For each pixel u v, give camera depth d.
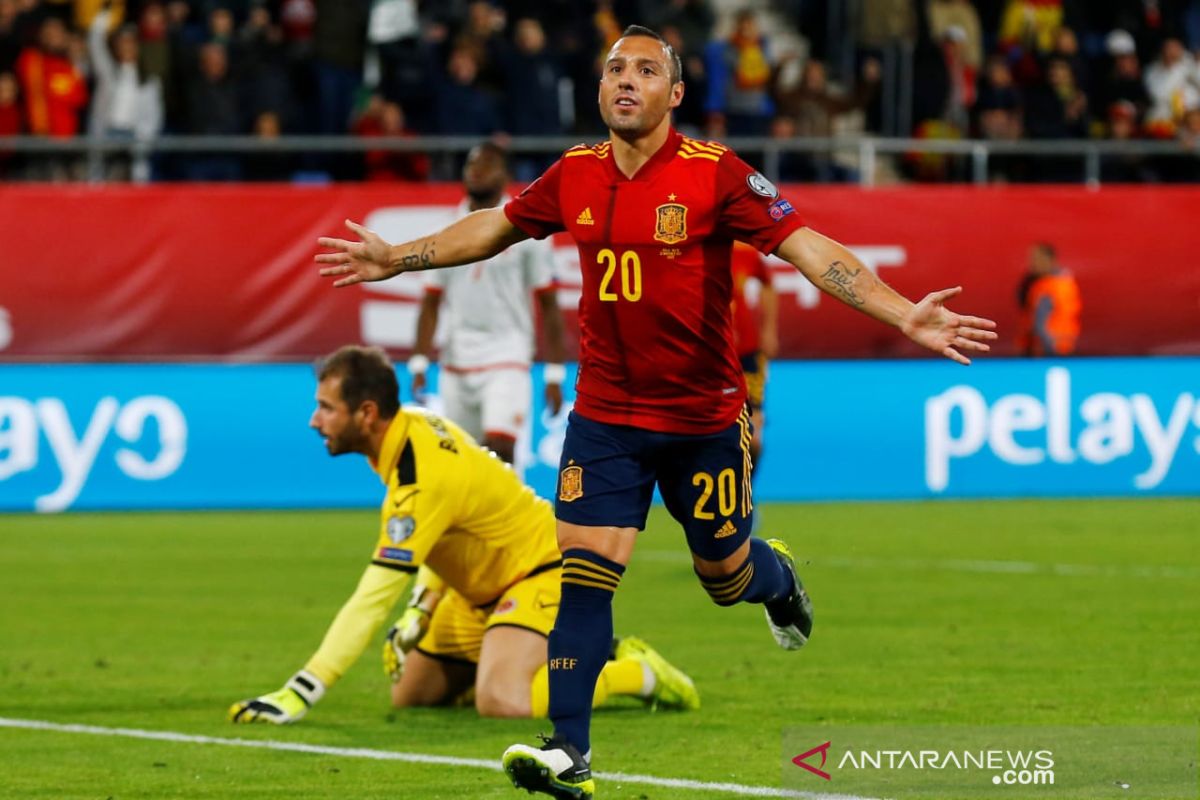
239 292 51.84
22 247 50.84
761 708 22.58
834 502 54.16
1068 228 55.38
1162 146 59.25
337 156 58.22
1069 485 55.50
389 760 19.39
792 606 19.59
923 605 32.84
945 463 55.28
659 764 19.06
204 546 43.28
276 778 18.50
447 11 65.19
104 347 51.53
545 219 17.06
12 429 50.69
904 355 55.41
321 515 50.88
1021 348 55.41
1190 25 70.75
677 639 29.00
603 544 16.84
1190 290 56.00
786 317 54.72
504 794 17.69
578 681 16.33
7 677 25.45
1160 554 41.06
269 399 52.44
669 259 16.47
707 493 17.33
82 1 61.19
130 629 30.31
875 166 64.00
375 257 17.36
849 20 70.00
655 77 16.25
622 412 16.95
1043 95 62.59
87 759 19.55
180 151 56.81
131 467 51.50
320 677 21.89
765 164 57.03
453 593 22.97
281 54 57.97
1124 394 55.62
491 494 21.89
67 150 54.88
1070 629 29.72
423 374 35.16
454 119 57.59
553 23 62.53
